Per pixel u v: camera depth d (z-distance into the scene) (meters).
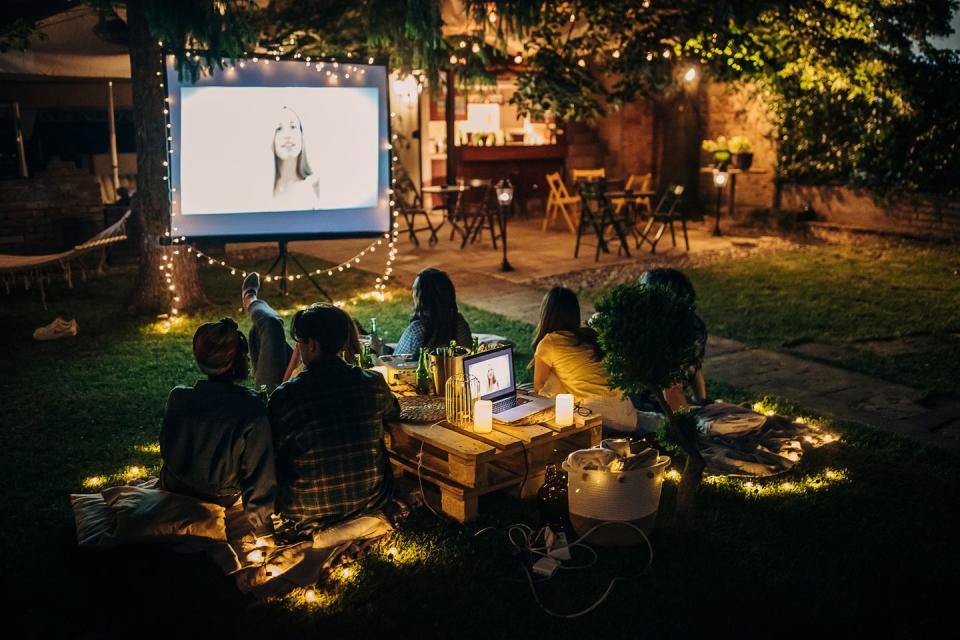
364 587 3.57
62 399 5.84
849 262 10.50
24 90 11.32
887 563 3.72
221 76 7.62
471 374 4.38
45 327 7.41
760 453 4.73
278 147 7.91
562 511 4.02
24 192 10.44
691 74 11.30
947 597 3.48
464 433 4.21
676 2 10.48
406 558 3.79
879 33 11.68
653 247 11.51
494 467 4.30
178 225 7.80
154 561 3.66
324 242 12.41
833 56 11.27
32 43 10.79
